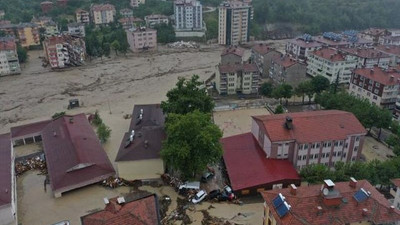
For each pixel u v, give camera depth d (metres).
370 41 191.38
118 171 73.88
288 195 49.31
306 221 44.72
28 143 92.88
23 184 74.19
